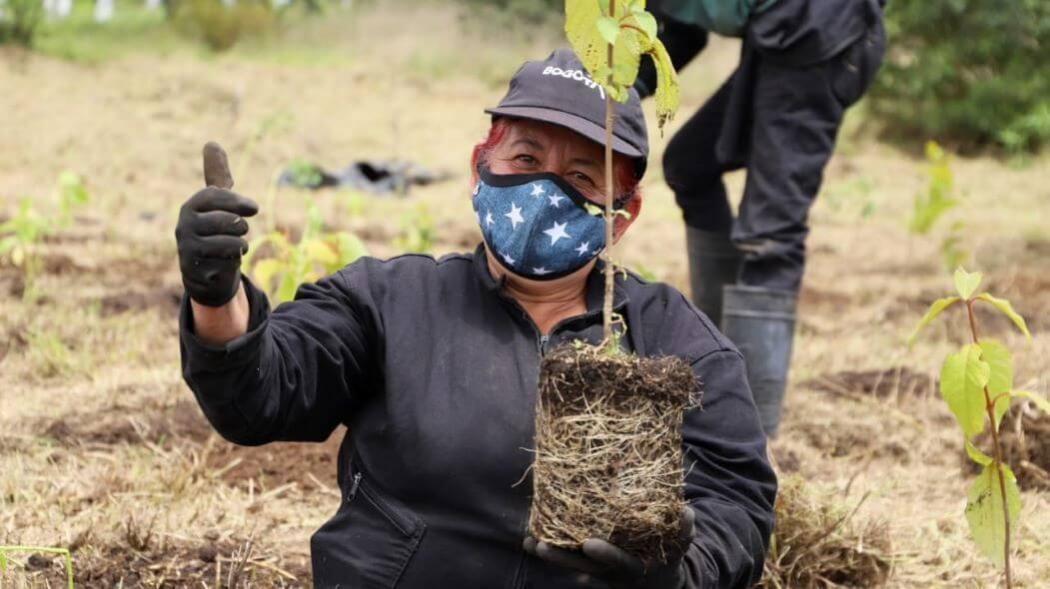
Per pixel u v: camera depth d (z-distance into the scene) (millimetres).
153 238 8766
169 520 3807
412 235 7566
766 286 4680
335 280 2523
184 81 16547
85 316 6191
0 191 10336
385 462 2428
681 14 4777
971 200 12797
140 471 4176
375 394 2516
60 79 15992
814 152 4695
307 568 3586
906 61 15977
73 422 4664
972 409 2799
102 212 9852
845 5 4605
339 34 21297
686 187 5219
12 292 6668
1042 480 4566
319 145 14000
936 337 6773
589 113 2400
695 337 2557
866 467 4625
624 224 2553
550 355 2139
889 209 12102
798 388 5680
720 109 5039
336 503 4129
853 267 9188
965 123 15656
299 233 8992
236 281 2129
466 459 2369
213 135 13781
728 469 2475
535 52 20375
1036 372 5762
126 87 15953
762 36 4590
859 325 7078
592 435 2080
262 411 2291
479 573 2373
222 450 4488
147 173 12141
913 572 3785
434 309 2490
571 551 2105
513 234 2393
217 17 20234
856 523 3830
